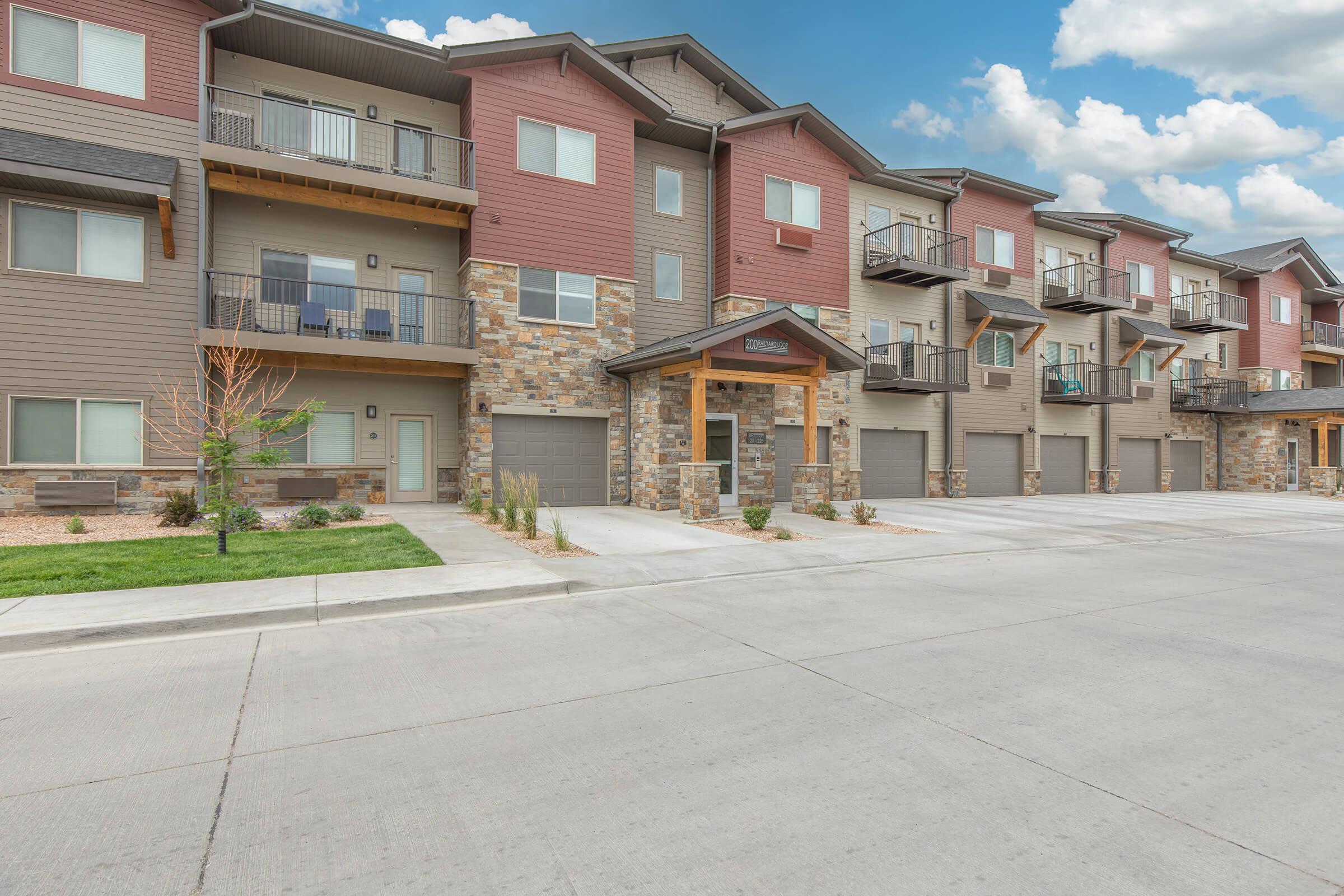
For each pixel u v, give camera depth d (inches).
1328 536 550.9
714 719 164.2
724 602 290.2
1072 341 964.6
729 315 703.1
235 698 176.1
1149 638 237.1
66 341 471.5
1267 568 387.9
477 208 578.9
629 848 111.0
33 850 109.6
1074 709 171.8
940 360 829.8
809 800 126.6
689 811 122.3
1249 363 1171.9
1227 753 147.5
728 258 706.8
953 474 844.0
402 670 198.7
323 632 238.8
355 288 528.7
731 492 628.7
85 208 476.4
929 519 600.4
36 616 235.1
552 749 147.8
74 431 478.6
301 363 534.3
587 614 267.4
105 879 102.3
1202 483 1125.7
